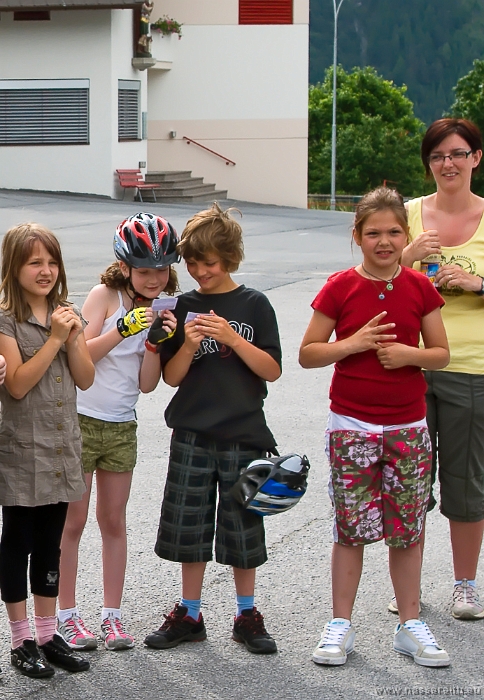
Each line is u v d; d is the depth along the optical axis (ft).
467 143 16.87
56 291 15.40
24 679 14.84
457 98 349.20
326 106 370.32
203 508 16.11
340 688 14.67
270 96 123.03
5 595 15.17
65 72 104.06
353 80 381.40
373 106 379.76
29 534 15.24
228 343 15.66
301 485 15.64
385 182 15.93
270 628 16.71
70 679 14.88
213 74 122.52
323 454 26.09
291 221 97.19
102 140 105.19
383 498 15.94
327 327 15.96
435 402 17.17
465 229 17.19
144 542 20.24
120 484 16.46
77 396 16.34
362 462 15.67
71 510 16.24
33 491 14.80
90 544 20.06
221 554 16.06
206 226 15.76
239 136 123.65
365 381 15.58
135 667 15.30
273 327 16.30
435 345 15.87
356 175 351.46
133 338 16.38
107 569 16.34
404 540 15.80
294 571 19.04
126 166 109.40
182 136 123.65
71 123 105.19
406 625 15.90
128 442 16.51
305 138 123.75
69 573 16.26
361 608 17.57
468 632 16.61
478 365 16.90
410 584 15.97
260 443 16.15
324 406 30.94
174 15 120.67
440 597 18.01
